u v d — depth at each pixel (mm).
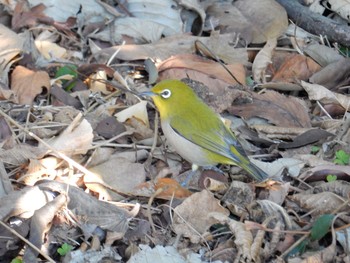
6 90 11750
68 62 12758
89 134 10812
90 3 13531
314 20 13578
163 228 9836
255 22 13562
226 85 12102
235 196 10094
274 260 9156
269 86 12531
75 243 9414
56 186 9719
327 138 11289
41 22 13375
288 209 10008
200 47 13062
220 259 9266
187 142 10477
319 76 12570
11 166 10516
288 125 11633
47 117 11469
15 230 9258
